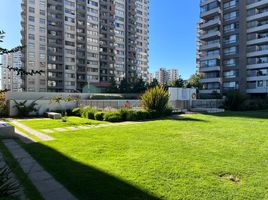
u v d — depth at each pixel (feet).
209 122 51.31
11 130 35.45
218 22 183.01
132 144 28.71
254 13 165.99
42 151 25.90
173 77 431.43
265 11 162.71
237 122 51.39
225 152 24.58
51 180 17.10
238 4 175.11
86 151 25.40
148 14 329.52
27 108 74.84
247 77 169.07
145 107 65.46
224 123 49.39
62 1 230.07
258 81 163.73
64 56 230.48
